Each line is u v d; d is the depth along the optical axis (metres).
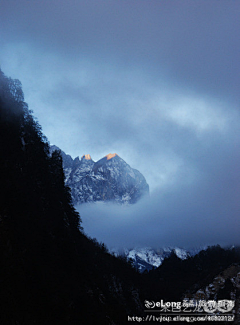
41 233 88.00
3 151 95.31
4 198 81.81
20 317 62.56
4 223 74.75
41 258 81.38
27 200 90.69
